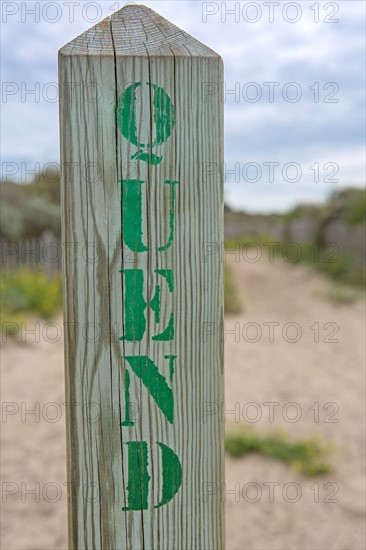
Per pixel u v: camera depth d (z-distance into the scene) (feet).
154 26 3.53
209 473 3.55
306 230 57.72
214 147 3.47
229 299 31.91
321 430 13.87
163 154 3.43
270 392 17.04
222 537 3.59
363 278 38.55
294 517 10.16
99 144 3.41
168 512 3.54
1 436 13.32
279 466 12.12
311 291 37.55
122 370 3.47
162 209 3.45
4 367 19.11
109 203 3.43
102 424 3.48
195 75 3.43
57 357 20.61
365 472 11.78
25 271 33.50
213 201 3.48
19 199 48.32
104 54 3.39
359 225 43.78
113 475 3.49
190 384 3.51
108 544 3.51
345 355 21.31
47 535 9.49
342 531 9.72
